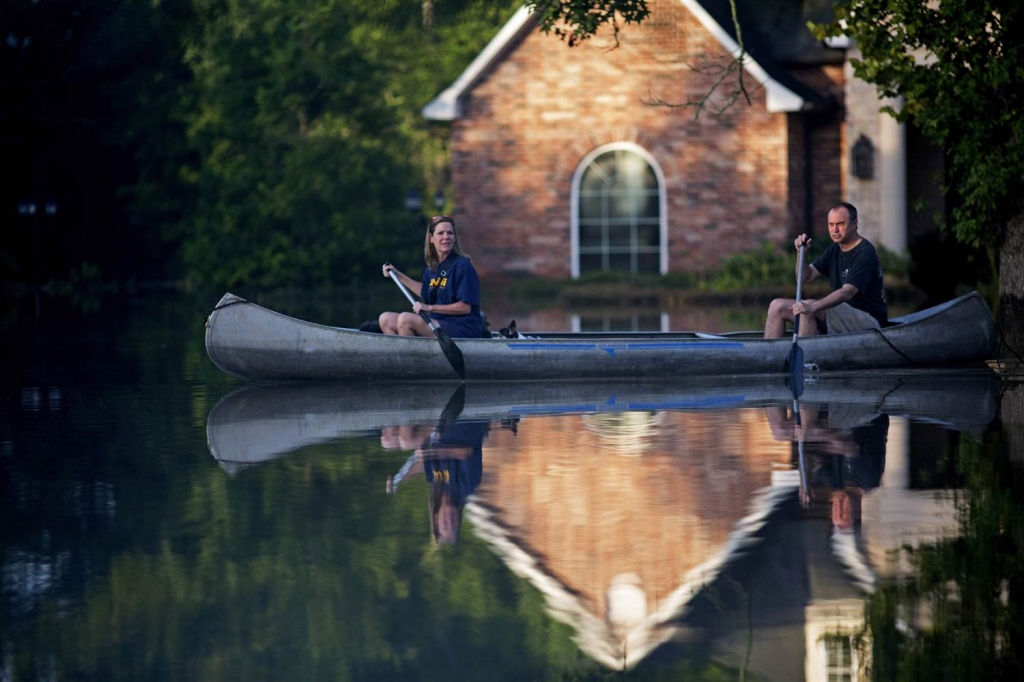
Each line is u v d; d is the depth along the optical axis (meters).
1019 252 21.52
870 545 9.75
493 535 10.28
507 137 51.66
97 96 57.31
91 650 7.79
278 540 10.23
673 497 11.54
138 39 54.16
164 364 25.08
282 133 57.31
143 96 56.78
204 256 54.00
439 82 80.75
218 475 12.98
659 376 21.00
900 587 8.75
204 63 56.16
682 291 42.78
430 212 80.94
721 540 10.02
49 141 56.00
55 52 54.31
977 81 20.42
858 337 21.20
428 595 8.80
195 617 8.38
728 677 7.34
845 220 21.11
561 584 8.98
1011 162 20.48
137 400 19.39
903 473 12.39
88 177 59.06
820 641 7.81
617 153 50.84
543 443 14.61
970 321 21.55
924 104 21.39
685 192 50.03
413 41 76.88
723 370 21.00
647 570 9.27
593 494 11.71
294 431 15.91
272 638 7.98
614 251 51.09
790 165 49.50
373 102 64.38
